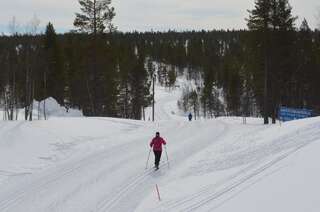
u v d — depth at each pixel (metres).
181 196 13.40
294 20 38.00
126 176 18.08
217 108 97.75
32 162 20.47
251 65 39.59
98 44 50.44
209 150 22.50
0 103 62.59
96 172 18.77
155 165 19.31
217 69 118.44
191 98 106.56
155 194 14.73
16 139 24.50
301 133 18.48
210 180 14.63
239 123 42.00
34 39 46.72
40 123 30.94
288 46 38.53
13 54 53.94
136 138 29.38
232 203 10.83
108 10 50.16
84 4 49.38
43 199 14.73
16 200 14.60
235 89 85.44
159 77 149.38
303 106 58.88
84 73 54.88
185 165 19.56
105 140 27.86
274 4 36.75
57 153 22.86
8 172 18.36
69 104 64.56
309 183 10.25
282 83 44.38
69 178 17.67
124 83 70.38
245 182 12.57
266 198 10.32
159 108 108.88
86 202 14.39
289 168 12.22
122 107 69.75
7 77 55.16
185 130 34.47
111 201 14.46
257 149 18.27
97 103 54.97
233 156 18.42
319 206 8.71
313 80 57.78
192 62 155.12
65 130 29.73
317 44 58.06
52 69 59.78
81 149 24.30
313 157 12.44
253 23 37.06
